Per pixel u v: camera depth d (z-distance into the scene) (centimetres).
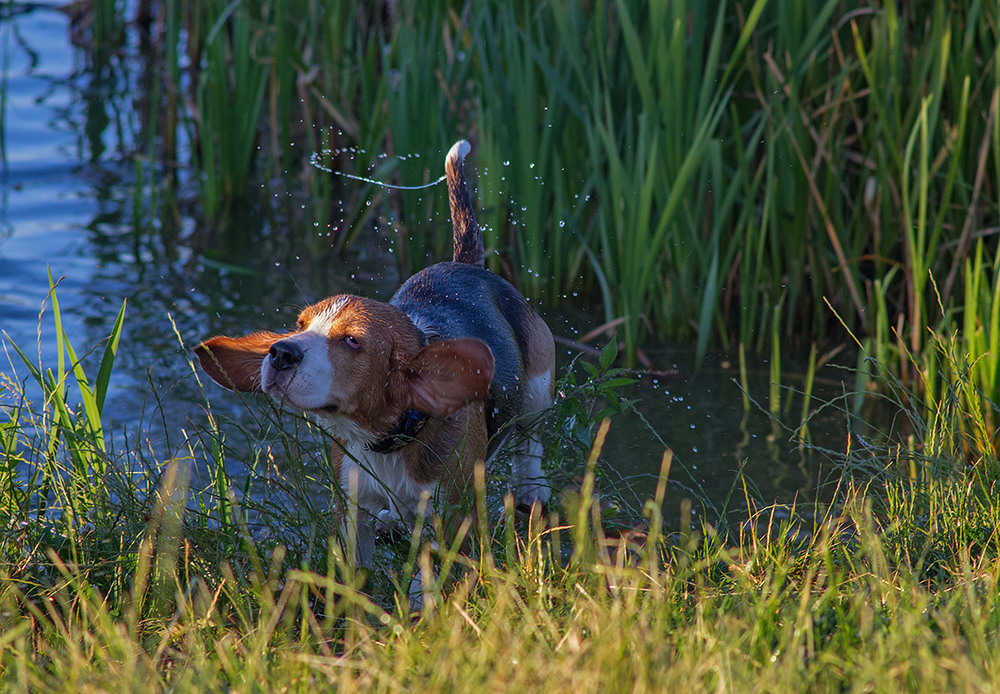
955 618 412
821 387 830
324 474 538
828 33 872
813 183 850
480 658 369
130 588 487
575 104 857
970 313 693
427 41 1011
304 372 469
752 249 901
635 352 874
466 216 700
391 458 526
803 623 392
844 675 372
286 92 1125
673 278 898
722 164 877
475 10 914
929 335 779
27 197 1179
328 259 1062
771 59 838
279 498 559
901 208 825
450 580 503
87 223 1126
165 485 521
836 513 632
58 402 577
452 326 584
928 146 754
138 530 518
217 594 446
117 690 362
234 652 407
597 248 966
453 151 697
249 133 1159
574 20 858
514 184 931
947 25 755
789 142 849
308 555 477
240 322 919
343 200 1162
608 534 618
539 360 655
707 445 740
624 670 365
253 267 1035
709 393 820
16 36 1733
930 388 672
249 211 1166
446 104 981
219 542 504
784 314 927
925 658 356
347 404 489
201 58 1400
